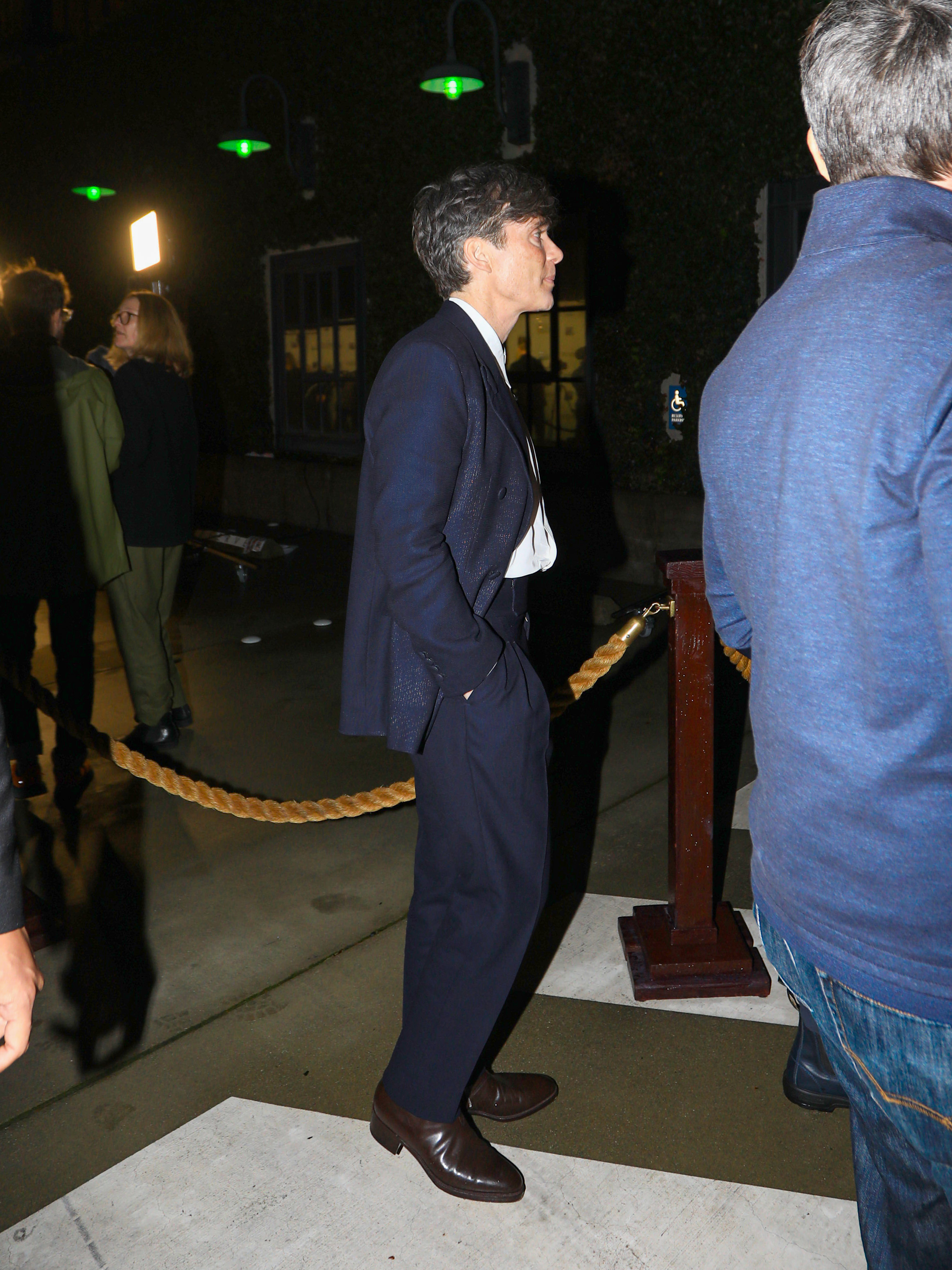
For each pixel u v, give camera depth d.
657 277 5.81
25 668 2.89
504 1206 1.70
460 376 1.49
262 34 7.55
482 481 1.55
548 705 1.65
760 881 1.05
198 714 4.11
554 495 6.28
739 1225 1.65
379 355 7.39
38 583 3.15
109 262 9.44
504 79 6.20
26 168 10.00
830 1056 1.06
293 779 3.49
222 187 8.19
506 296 1.60
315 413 8.03
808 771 0.93
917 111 0.88
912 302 0.83
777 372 0.92
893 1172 1.04
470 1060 1.68
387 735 1.64
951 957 0.88
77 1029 2.20
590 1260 1.59
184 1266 1.60
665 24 5.48
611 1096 1.95
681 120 5.55
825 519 0.86
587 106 5.90
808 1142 1.82
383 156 7.04
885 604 0.83
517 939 1.66
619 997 2.25
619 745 3.72
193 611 5.65
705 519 1.22
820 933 0.95
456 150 6.62
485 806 1.61
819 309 0.90
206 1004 2.28
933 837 0.86
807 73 0.96
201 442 8.85
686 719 2.15
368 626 1.66
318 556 6.93
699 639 2.11
